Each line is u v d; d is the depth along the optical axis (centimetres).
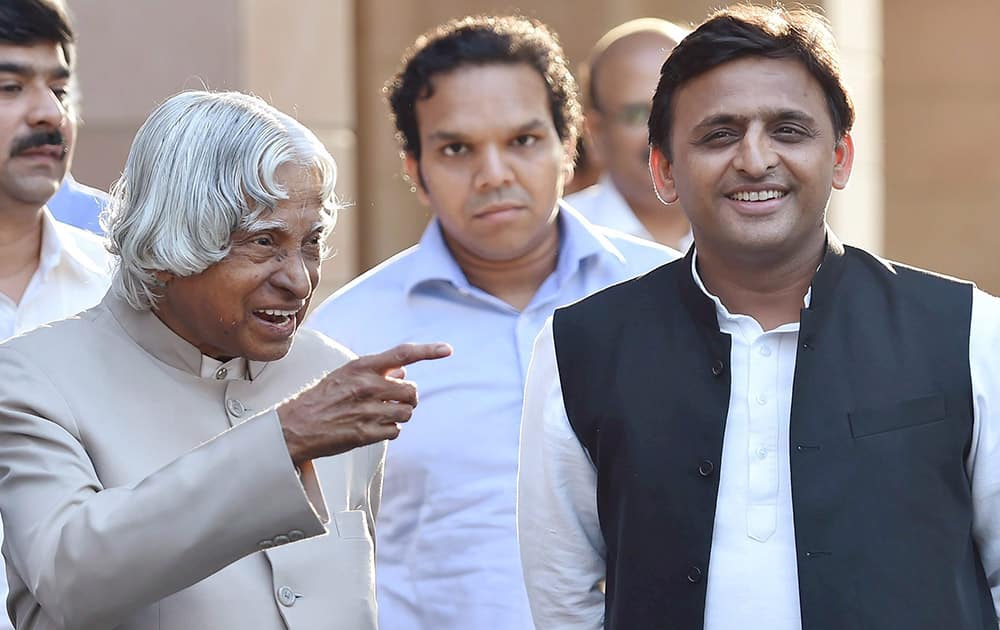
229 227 358
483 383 519
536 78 525
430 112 523
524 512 425
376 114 905
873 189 965
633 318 411
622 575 399
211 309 365
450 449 512
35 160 521
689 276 406
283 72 827
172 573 339
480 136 517
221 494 339
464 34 526
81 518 342
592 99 684
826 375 389
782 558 384
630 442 399
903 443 383
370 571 386
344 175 847
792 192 387
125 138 809
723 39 388
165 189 362
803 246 393
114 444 364
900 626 376
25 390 362
